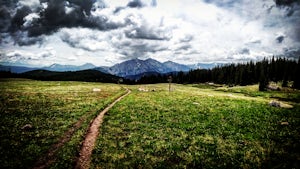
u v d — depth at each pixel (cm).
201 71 18925
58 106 3891
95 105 4222
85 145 2072
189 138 2367
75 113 3322
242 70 14412
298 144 2228
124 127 2705
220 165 1769
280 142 2302
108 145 2086
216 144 2216
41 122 2711
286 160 1855
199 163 1795
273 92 10038
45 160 1691
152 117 3288
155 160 1822
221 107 4225
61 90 7250
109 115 3397
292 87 11244
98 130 2559
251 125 2925
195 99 5425
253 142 2286
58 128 2502
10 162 1596
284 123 3000
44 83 11025
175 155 1931
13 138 2094
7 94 5159
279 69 14400
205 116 3419
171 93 7262
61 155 1741
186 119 3197
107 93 7012
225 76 16338
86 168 1630
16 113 3112
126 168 1664
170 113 3588
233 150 2067
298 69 11250
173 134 2491
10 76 18775
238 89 11488
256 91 10612
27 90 6575
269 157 1916
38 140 2081
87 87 9450
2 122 2595
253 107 4306
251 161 1839
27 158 1680
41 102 4247
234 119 3241
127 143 2167
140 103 4638
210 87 14862
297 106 4803
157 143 2183
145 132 2527
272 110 4016
